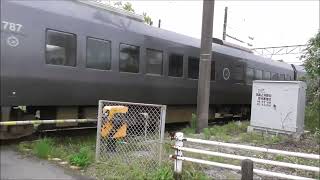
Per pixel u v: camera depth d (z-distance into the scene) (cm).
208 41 1177
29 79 854
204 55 1180
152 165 673
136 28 1158
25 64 844
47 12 894
